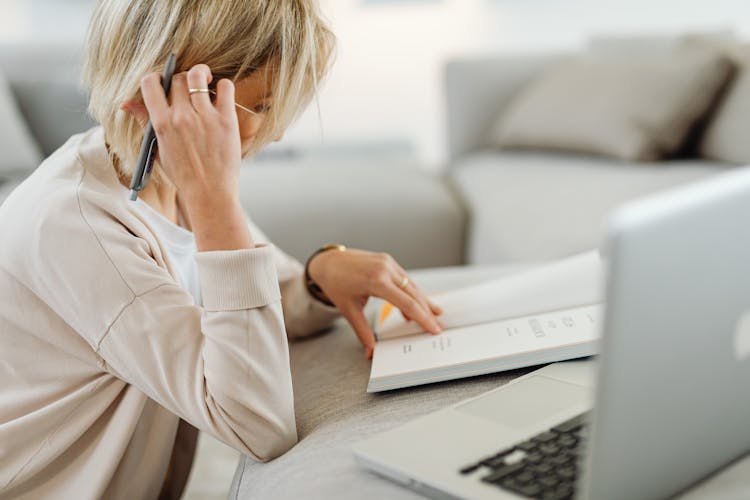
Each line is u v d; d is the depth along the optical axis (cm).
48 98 284
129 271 80
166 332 80
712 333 52
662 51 296
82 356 84
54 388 86
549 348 81
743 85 240
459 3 406
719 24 388
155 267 83
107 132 87
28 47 291
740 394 57
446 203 242
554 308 91
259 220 230
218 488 162
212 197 79
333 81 415
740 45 257
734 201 50
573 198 212
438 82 415
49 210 80
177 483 115
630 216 45
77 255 79
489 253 216
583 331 83
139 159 81
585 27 402
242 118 86
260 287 79
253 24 82
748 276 52
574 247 180
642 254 45
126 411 86
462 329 94
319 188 245
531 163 269
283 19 83
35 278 81
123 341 80
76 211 80
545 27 405
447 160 320
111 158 90
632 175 231
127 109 82
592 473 50
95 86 86
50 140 284
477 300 101
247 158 91
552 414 69
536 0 402
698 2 389
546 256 183
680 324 49
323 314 110
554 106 276
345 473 68
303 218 231
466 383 84
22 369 86
